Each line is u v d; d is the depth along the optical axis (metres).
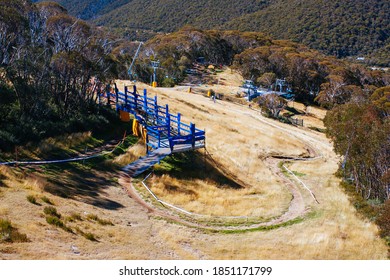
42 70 25.44
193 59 114.94
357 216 23.31
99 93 31.64
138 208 18.33
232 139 37.75
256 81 98.31
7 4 38.94
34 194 15.01
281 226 19.89
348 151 30.28
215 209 20.89
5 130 21.11
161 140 27.17
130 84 52.22
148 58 99.38
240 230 18.42
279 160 36.28
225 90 85.38
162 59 102.94
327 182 30.88
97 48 32.22
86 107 29.00
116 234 14.23
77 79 29.14
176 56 109.44
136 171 23.08
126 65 81.81
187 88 80.50
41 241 11.52
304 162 37.22
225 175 27.39
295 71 102.06
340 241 18.47
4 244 10.68
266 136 43.28
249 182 27.97
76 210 15.23
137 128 28.44
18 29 30.66
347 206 25.08
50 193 16.25
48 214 13.57
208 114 47.78
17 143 20.58
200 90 80.88
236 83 97.69
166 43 115.00
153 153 24.97
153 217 17.66
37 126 23.02
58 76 26.94
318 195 27.25
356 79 101.88
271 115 65.62
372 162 27.09
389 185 25.56
